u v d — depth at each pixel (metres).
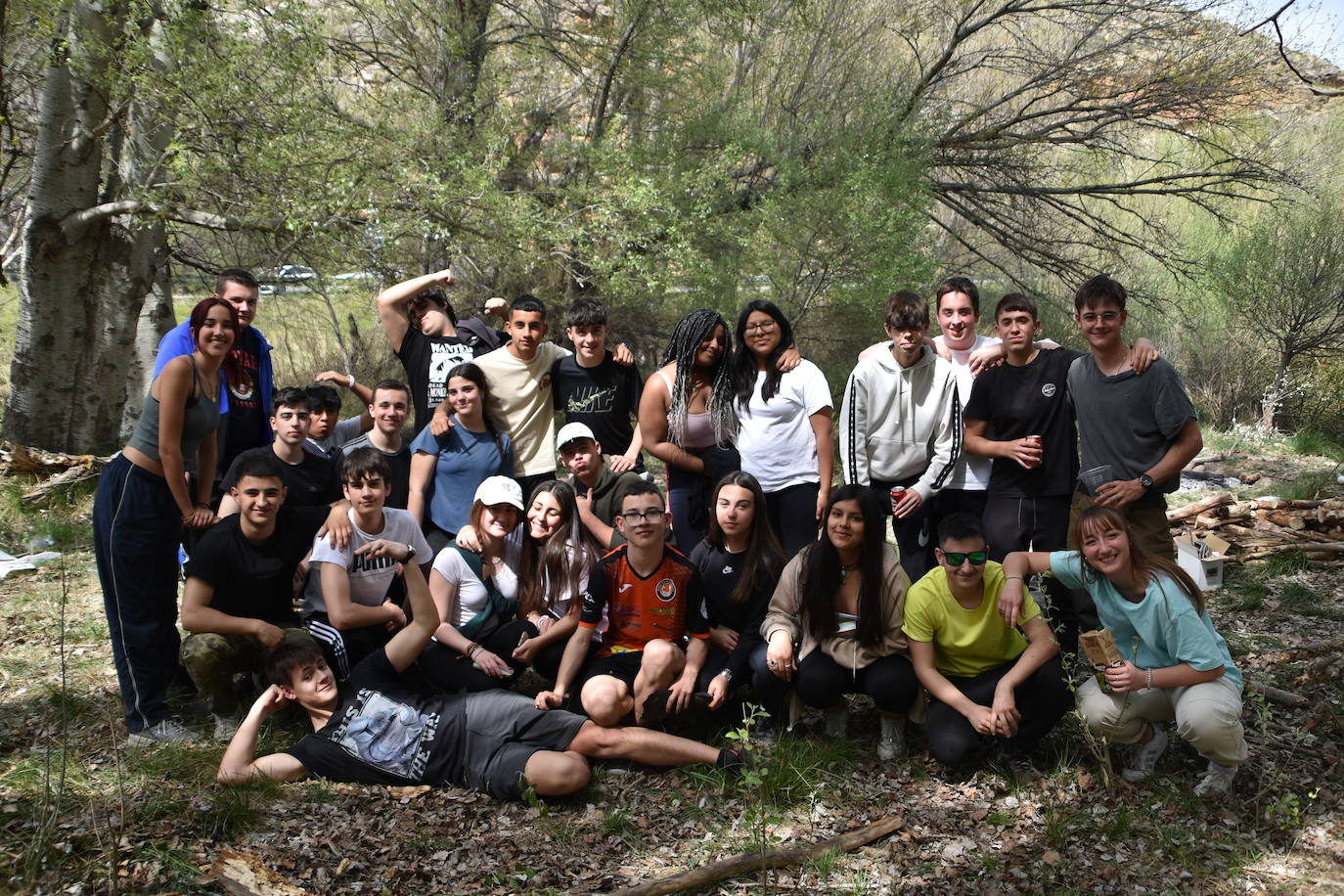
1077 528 4.00
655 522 4.23
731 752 4.05
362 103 10.46
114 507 4.30
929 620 4.16
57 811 3.58
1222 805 3.88
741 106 13.61
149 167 9.91
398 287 5.94
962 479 5.02
